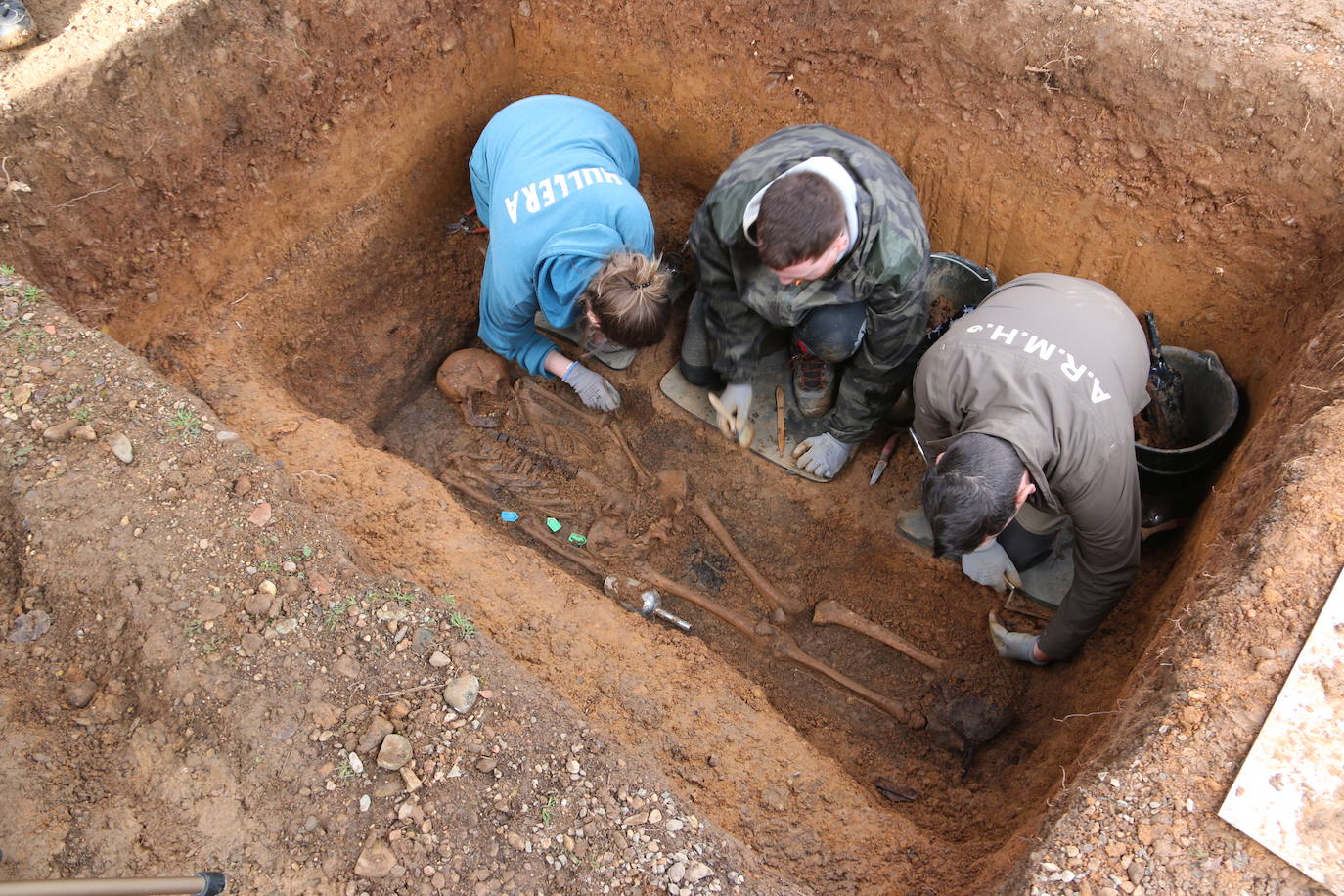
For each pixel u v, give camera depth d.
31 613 2.68
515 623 3.14
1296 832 2.13
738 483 4.05
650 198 4.84
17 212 3.40
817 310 3.29
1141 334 2.89
